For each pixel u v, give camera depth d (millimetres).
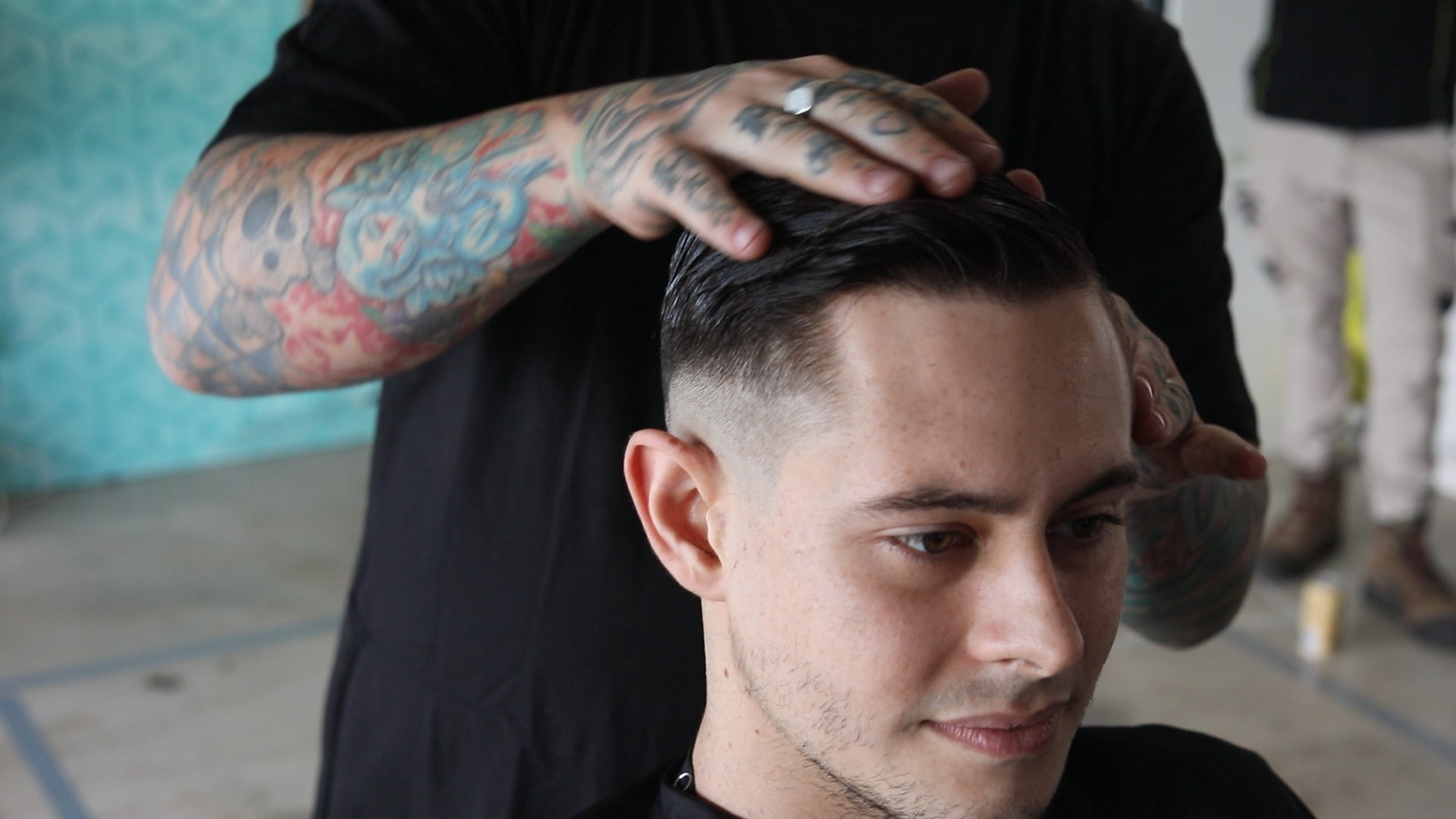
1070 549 687
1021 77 963
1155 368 786
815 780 755
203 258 794
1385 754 2439
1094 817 955
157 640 2875
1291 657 2809
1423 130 2818
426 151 724
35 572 3238
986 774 666
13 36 3592
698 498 733
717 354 689
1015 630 636
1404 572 2920
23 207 3697
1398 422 2896
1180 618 1021
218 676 2717
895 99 608
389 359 782
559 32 929
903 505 628
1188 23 3627
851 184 561
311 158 771
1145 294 1023
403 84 868
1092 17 979
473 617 979
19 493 3826
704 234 586
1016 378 626
